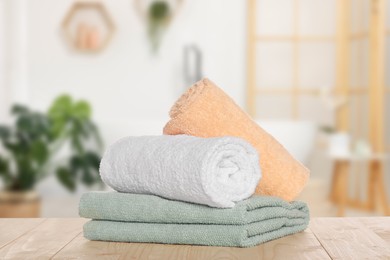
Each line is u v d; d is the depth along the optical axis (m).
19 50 4.28
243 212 0.80
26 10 4.33
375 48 4.07
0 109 4.23
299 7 4.35
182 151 0.83
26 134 3.53
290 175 0.93
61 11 4.35
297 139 3.29
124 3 4.35
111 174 0.91
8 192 3.48
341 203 3.76
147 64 4.38
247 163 0.85
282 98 4.37
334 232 0.91
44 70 4.36
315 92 4.36
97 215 0.88
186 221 0.83
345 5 4.30
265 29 4.35
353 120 4.31
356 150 3.75
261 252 0.77
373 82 4.09
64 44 4.36
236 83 4.35
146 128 3.29
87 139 3.66
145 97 4.38
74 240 0.87
